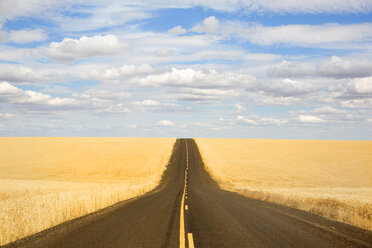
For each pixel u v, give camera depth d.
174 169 61.88
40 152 81.38
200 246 7.12
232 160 71.56
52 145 98.81
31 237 7.91
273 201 20.39
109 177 51.38
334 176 51.78
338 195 23.42
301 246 7.15
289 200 18.55
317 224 10.12
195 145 109.38
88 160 68.56
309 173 54.97
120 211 13.20
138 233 8.48
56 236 8.01
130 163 65.00
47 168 58.97
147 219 10.98
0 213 9.77
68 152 81.38
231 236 8.20
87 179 48.91
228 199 20.70
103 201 16.03
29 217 9.39
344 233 8.60
